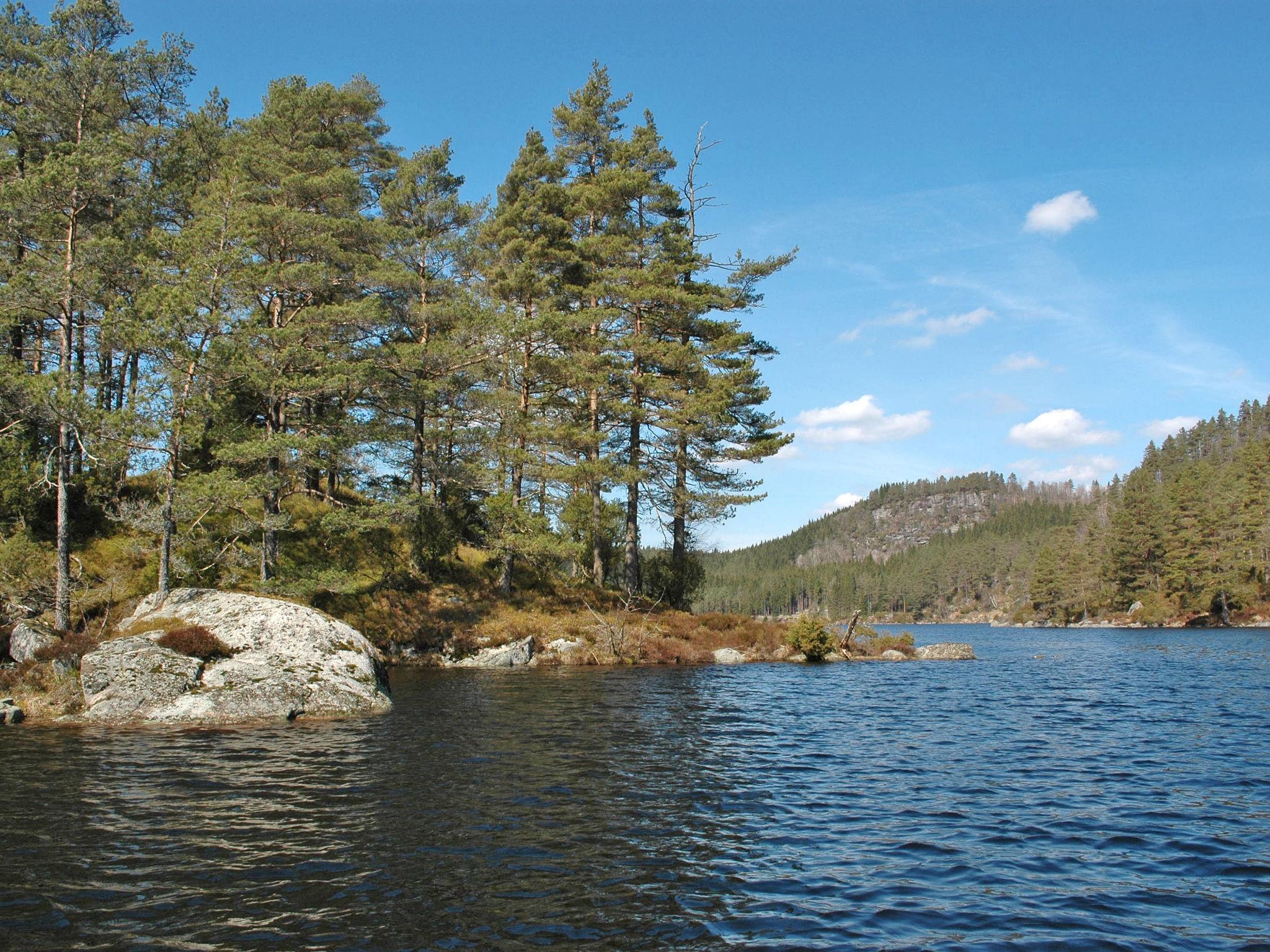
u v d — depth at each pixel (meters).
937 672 31.45
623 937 6.76
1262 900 7.74
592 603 38.03
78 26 26.41
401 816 10.12
